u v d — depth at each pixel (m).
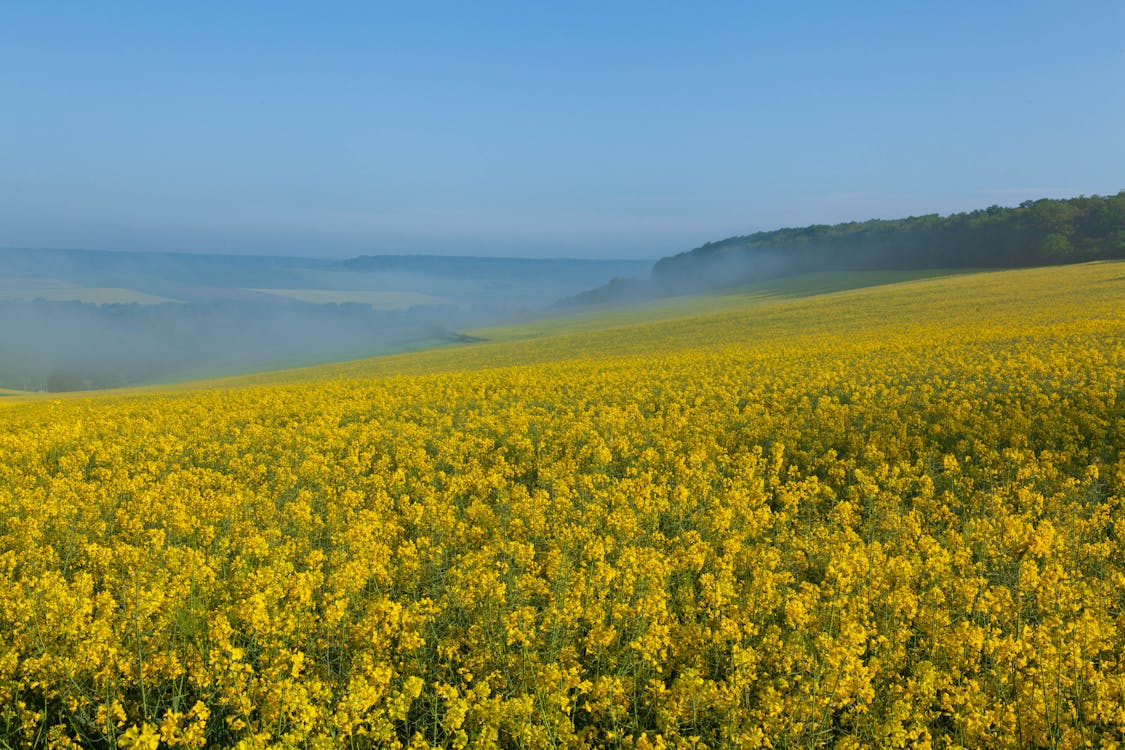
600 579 8.12
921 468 13.69
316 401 27.77
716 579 8.63
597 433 17.69
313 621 7.62
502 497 12.43
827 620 7.09
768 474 14.51
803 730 5.72
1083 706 5.84
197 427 21.45
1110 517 10.63
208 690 6.57
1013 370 23.38
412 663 6.88
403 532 11.61
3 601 7.76
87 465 17.09
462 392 29.52
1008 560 8.66
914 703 6.07
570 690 6.68
